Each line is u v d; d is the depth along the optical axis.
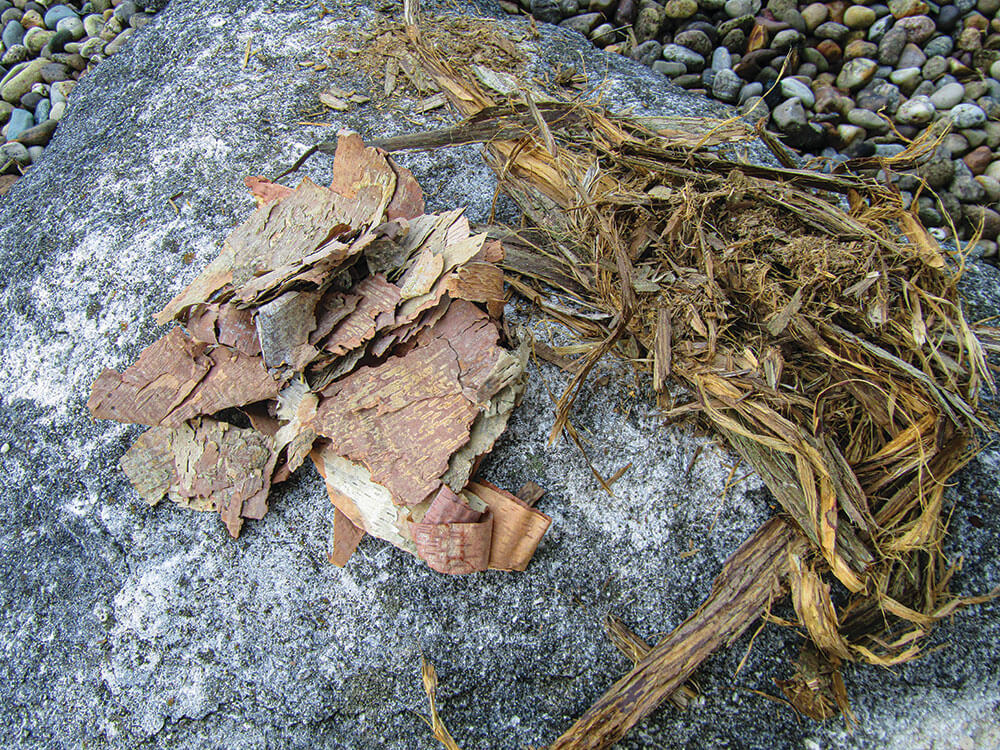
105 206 0.49
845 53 0.69
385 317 0.36
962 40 0.68
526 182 0.44
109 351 0.44
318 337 0.36
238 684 0.36
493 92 0.50
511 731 0.35
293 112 0.51
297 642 0.36
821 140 0.66
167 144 0.51
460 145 0.48
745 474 0.38
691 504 0.38
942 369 0.38
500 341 0.39
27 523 0.41
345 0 0.58
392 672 0.36
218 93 0.53
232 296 0.37
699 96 0.57
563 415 0.37
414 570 0.37
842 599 0.36
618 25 0.72
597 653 0.36
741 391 0.37
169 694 0.37
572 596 0.36
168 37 0.60
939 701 0.35
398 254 0.38
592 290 0.41
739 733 0.35
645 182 0.43
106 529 0.39
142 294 0.45
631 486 0.38
